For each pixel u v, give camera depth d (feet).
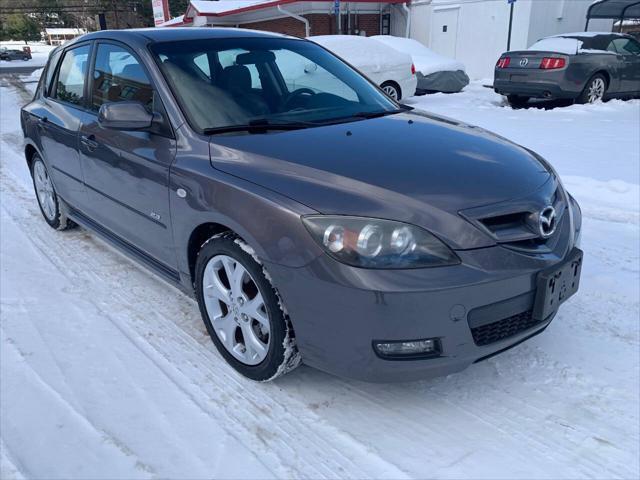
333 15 60.08
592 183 17.54
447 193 7.17
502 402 7.93
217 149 8.48
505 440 7.20
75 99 12.78
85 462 6.88
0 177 21.53
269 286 7.46
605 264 12.23
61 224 14.92
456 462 6.84
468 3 52.65
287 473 6.69
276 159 7.89
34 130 14.42
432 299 6.56
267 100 10.10
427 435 7.31
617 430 7.31
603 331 9.64
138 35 10.87
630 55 34.83
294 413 7.77
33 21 282.56
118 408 7.87
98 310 10.69
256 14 68.23
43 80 15.01
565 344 9.29
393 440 7.23
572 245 8.11
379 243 6.63
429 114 11.22
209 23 72.59
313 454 7.00
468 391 8.20
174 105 9.27
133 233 10.72
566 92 32.99
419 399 8.04
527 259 7.13
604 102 34.99
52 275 12.31
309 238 6.87
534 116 30.60
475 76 53.88
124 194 10.46
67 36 286.05
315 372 8.71
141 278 12.13
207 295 8.80
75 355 9.16
